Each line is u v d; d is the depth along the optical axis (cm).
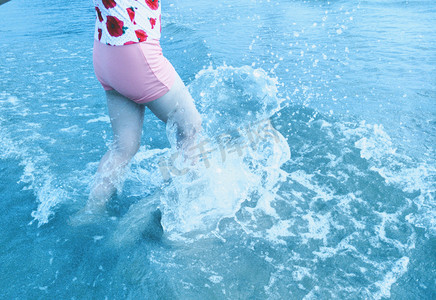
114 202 220
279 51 523
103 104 388
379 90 362
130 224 205
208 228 201
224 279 166
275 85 385
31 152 285
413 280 159
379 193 216
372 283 159
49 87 446
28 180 248
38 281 168
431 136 271
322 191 224
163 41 647
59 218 211
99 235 197
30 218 212
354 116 311
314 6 854
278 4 927
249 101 341
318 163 250
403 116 305
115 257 181
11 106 385
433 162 239
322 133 287
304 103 342
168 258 180
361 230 191
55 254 184
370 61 451
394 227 190
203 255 181
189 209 214
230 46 567
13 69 526
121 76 177
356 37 561
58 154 282
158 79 181
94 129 326
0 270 175
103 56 176
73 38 720
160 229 201
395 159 246
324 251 179
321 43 548
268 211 211
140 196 231
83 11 1066
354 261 172
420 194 211
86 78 478
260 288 160
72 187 239
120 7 162
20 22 906
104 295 160
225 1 1035
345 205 210
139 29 168
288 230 196
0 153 283
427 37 530
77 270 174
